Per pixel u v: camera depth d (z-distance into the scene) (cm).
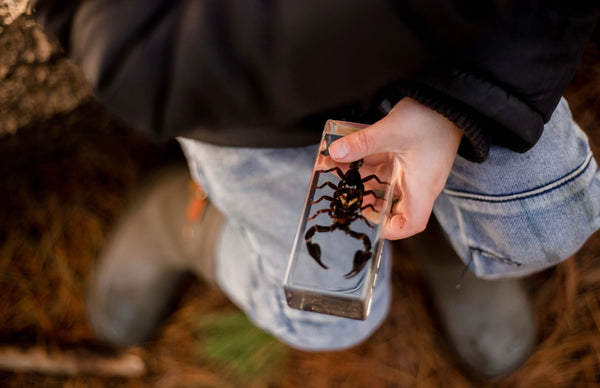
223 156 55
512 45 39
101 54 39
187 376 80
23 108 71
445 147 44
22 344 80
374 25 37
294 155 55
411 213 45
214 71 39
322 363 79
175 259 80
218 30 38
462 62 40
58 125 77
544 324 79
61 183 88
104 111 78
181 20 38
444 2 36
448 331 78
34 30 62
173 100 41
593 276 77
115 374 81
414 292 82
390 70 39
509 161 49
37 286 84
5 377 80
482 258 55
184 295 85
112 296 80
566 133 49
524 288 78
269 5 37
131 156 89
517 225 50
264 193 57
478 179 50
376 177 43
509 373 76
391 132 43
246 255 67
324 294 39
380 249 41
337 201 43
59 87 70
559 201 49
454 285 76
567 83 43
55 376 81
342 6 36
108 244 84
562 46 41
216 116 42
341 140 42
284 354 79
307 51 38
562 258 53
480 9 36
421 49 38
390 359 80
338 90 40
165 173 84
